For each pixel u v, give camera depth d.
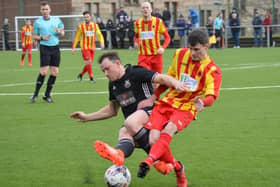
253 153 14.52
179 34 70.50
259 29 68.25
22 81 34.59
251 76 33.94
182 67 11.54
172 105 11.38
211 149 15.04
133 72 11.44
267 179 12.25
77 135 17.28
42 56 24.58
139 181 12.34
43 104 24.22
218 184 11.97
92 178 12.57
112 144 15.93
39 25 24.44
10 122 19.75
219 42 66.06
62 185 12.08
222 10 87.62
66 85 31.91
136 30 26.47
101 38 35.00
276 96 25.12
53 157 14.53
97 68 44.16
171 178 12.57
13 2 83.00
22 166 13.69
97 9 86.00
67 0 83.12
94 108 22.77
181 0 89.12
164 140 10.84
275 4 83.06
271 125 18.23
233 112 20.95
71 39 76.38
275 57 49.19
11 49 78.88
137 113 11.28
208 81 11.24
